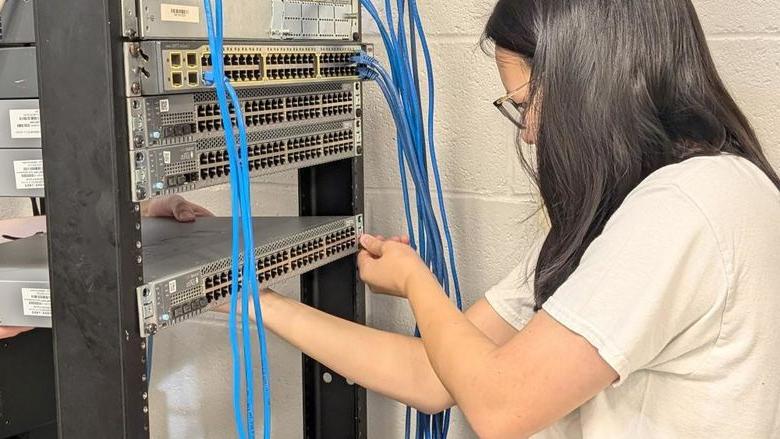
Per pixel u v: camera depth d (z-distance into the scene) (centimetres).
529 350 93
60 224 91
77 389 93
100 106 87
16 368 124
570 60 98
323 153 124
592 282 92
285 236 117
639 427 101
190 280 99
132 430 91
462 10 149
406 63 135
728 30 136
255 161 109
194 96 97
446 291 141
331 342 128
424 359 126
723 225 92
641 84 98
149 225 132
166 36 91
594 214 100
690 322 95
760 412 97
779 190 102
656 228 92
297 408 175
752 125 137
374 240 134
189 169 97
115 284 89
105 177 88
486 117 151
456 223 156
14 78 93
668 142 99
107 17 85
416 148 136
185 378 182
